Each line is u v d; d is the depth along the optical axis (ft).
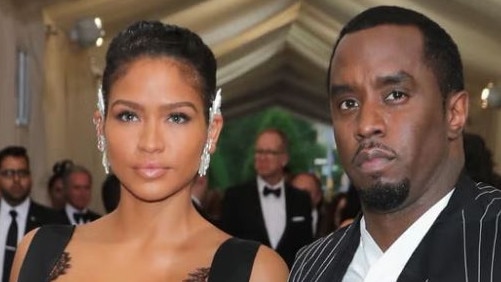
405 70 7.34
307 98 89.56
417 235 7.57
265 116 133.80
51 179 30.78
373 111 7.36
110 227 9.21
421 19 7.55
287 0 44.86
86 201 28.04
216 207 41.68
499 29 30.66
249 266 8.69
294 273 8.72
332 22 44.78
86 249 9.07
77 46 37.76
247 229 26.78
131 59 8.48
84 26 33.14
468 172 13.10
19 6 30.27
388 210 7.55
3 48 28.96
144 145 8.42
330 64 7.87
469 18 30.66
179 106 8.48
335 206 29.99
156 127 8.47
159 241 8.93
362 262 8.06
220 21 44.34
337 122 7.65
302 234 26.91
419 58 7.38
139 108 8.45
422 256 7.49
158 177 8.54
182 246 8.92
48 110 35.83
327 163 117.60
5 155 23.48
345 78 7.52
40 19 33.24
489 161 13.24
